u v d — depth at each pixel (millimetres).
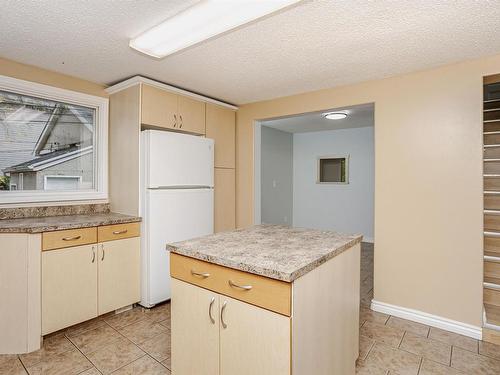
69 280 2201
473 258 2287
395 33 1894
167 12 1670
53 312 2117
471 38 1950
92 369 1833
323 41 2002
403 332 2322
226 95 3279
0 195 2375
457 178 2348
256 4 1474
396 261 2609
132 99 2709
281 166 6188
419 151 2508
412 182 2541
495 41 1988
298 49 2123
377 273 2699
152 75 2676
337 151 6016
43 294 2070
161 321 2451
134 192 2699
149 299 2615
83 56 2275
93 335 2229
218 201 3475
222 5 1493
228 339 1308
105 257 2416
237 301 1271
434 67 2432
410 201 2547
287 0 1430
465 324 2299
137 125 2654
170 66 2455
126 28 1849
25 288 1999
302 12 1657
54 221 2328
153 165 2609
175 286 1540
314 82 2820
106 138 2979
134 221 2609
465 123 2320
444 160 2400
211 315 1372
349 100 2885
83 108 2902
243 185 3707
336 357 1525
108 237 2434
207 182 3143
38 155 2623
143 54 2154
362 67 2449
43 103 2648
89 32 1903
